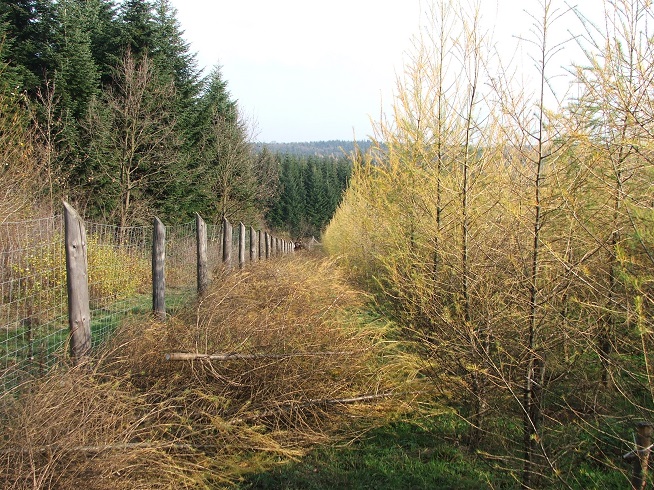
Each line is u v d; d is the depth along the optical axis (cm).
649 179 280
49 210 1080
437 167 507
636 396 330
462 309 380
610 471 332
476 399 379
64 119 1612
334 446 402
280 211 5828
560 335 320
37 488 257
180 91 2350
